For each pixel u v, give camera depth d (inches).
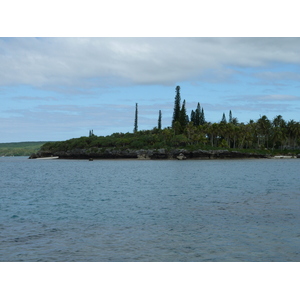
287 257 669.9
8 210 1263.5
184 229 898.1
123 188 2059.5
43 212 1209.4
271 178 2640.3
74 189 2054.6
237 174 3164.4
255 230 876.0
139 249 722.8
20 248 729.6
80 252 703.7
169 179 2696.9
